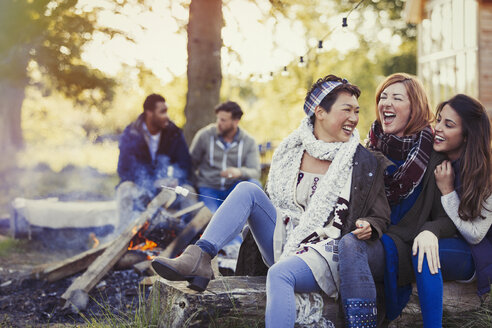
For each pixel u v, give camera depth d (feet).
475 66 31.24
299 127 10.02
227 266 13.87
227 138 21.07
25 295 13.30
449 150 10.07
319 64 60.54
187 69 25.30
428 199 9.86
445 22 34.47
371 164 9.40
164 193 15.75
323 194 9.23
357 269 8.60
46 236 21.13
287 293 8.25
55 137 60.18
